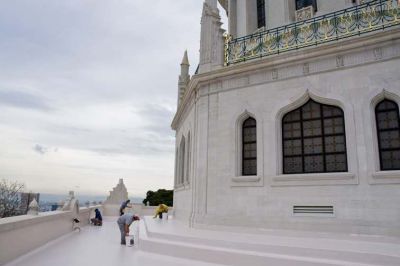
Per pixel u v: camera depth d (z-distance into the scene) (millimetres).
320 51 12234
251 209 12625
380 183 10547
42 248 12172
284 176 12125
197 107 15555
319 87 12227
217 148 14086
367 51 11547
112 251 11688
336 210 11094
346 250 7969
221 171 13727
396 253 7562
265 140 12930
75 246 12930
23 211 41875
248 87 13820
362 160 10992
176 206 22062
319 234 10906
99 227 22328
